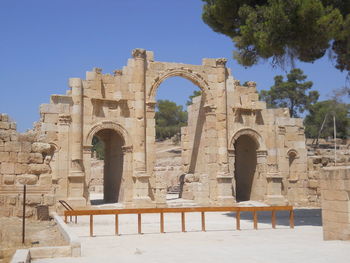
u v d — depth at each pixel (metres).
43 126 32.34
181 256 13.46
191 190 40.91
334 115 67.81
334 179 15.80
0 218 18.83
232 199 36.25
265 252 13.81
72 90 33.44
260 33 24.03
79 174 32.38
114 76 35.09
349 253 12.87
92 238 18.33
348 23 23.05
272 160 39.28
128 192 34.34
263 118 39.78
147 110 35.47
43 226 18.36
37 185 19.53
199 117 40.66
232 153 37.78
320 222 24.88
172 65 36.72
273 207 21.47
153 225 23.56
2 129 19.38
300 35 23.88
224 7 26.92
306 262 11.76
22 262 10.83
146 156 35.09
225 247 15.21
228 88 38.69
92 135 33.72
